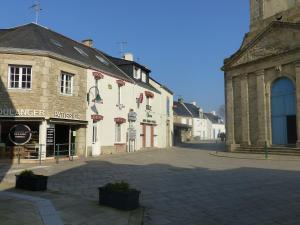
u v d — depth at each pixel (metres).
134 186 10.74
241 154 24.22
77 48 25.34
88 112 22.03
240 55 27.36
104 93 24.06
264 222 6.88
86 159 20.14
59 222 6.29
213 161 19.69
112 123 25.11
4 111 18.02
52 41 21.83
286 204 8.35
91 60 24.69
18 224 6.00
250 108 26.58
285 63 23.77
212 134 83.25
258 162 18.88
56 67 19.48
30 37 19.97
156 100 34.09
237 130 27.72
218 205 8.28
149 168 15.82
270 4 27.59
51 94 19.00
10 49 18.09
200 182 11.60
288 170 14.92
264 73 25.47
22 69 18.58
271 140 24.95
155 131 33.88
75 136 21.55
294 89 23.59
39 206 7.34
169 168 15.89
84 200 8.24
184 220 7.01
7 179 11.65
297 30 22.94
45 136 18.61
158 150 30.06
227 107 28.52
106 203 7.66
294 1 25.62
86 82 21.95
